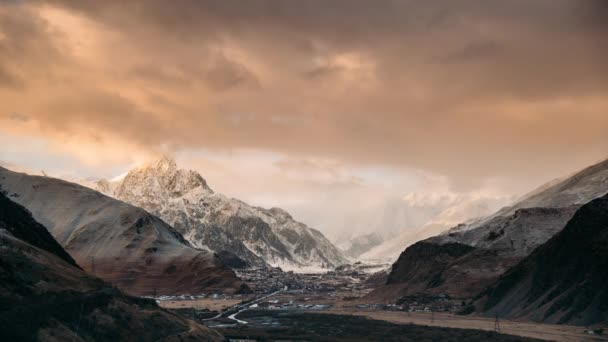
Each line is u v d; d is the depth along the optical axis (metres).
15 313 183.75
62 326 192.00
